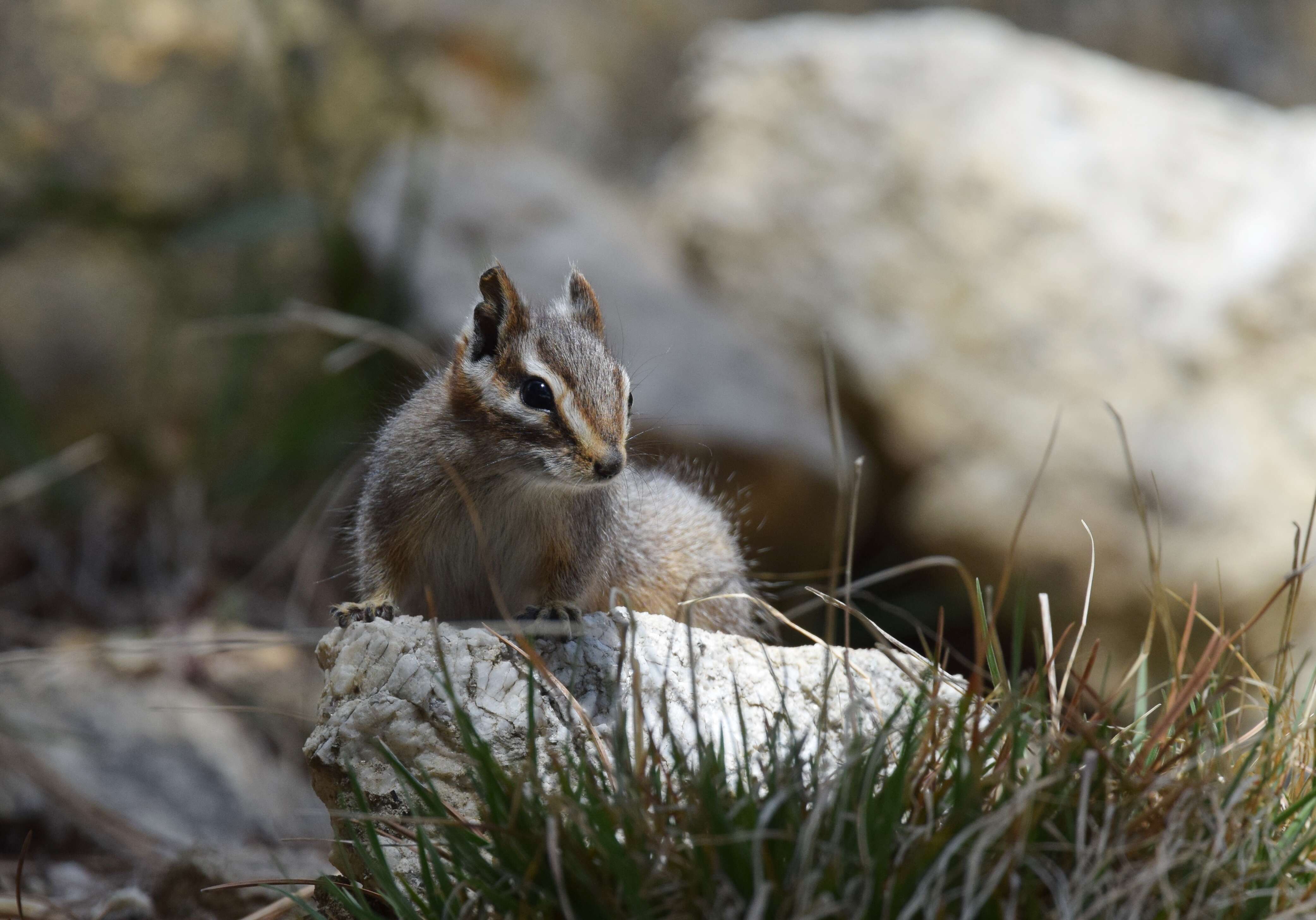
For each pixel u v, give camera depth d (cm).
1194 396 1470
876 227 1625
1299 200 1506
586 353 684
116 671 1118
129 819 951
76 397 1417
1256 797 517
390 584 702
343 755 562
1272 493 1414
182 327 1459
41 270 1430
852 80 1703
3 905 739
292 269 1525
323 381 1470
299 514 1417
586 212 1655
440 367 810
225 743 1073
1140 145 1580
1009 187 1576
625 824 464
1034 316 1538
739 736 596
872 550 1585
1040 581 1459
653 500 824
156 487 1427
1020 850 436
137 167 1489
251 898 738
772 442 1411
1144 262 1520
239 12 1577
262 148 1567
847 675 550
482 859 480
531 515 688
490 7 1941
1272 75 2148
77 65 1476
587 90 1983
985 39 1719
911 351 1568
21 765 955
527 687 563
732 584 848
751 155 1730
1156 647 1408
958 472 1519
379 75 1698
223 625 1235
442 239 1527
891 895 439
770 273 1662
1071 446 1478
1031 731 509
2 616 1235
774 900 443
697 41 2044
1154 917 456
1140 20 2128
